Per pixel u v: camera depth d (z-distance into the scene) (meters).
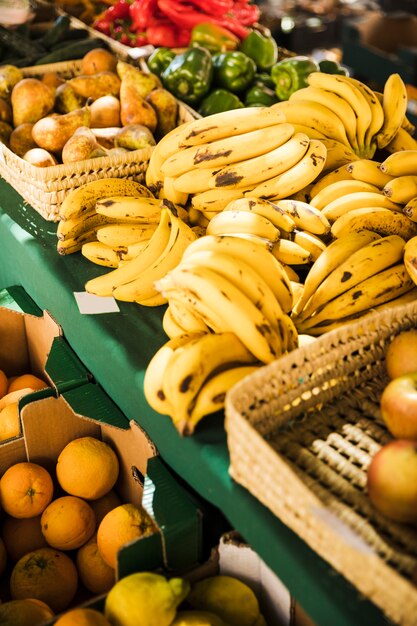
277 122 1.33
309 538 0.77
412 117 3.33
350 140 1.56
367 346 0.98
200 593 1.01
